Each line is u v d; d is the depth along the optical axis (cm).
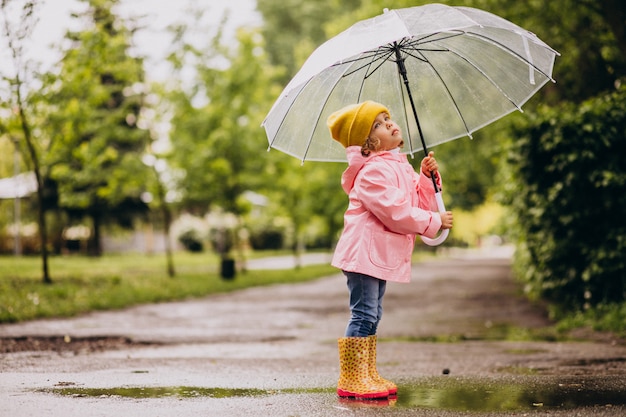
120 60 1723
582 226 983
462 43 458
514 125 999
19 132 1451
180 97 1970
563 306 1088
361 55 441
